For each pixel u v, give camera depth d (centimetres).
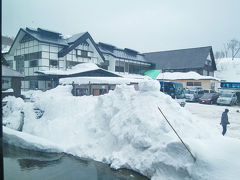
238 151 412
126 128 629
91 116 830
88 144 687
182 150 452
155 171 486
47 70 2114
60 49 2258
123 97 764
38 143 699
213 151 423
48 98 1114
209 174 384
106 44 3075
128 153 576
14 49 2456
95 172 541
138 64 3328
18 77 1805
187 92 2503
